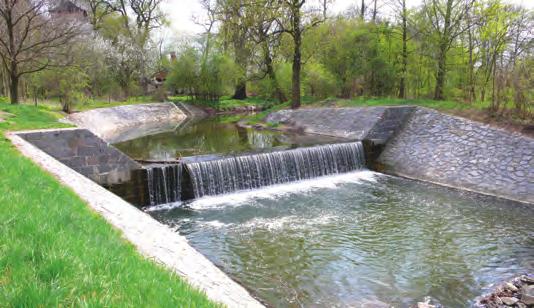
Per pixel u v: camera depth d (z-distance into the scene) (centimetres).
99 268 341
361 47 2762
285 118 2786
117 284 319
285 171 1599
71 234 418
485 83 2402
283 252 934
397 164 1759
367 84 2928
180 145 2025
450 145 1644
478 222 1120
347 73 2888
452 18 2219
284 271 840
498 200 1313
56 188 645
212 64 4538
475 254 916
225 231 1068
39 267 310
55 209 488
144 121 3666
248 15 2794
